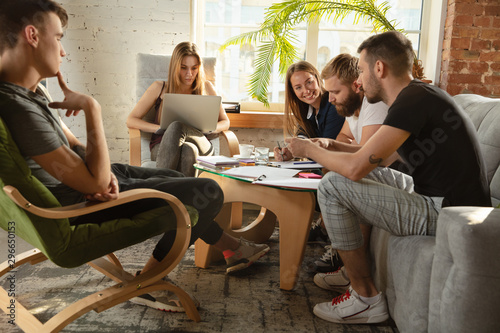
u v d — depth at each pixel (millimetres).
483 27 2779
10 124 971
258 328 1304
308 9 2848
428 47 3111
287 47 2912
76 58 3066
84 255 1086
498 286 954
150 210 1238
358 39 3201
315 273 1731
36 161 1012
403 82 1314
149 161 2303
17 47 1038
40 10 1050
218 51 3285
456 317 982
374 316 1337
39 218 991
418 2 3135
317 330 1309
